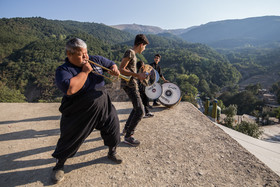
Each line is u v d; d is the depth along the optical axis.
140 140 2.84
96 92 1.63
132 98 2.50
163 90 4.41
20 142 2.82
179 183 1.91
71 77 1.45
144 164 2.23
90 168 2.13
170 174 2.05
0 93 35.38
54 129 3.33
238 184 1.90
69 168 2.13
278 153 4.23
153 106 4.62
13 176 2.02
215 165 2.22
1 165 2.22
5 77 108.06
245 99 76.19
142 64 3.33
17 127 3.40
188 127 3.35
